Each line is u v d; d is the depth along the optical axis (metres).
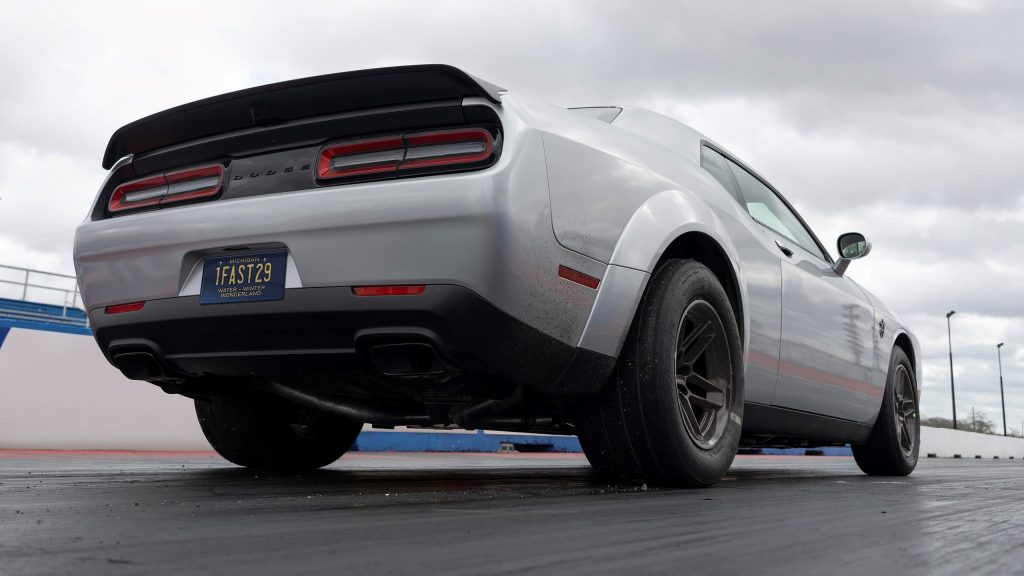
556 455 19.91
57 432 14.19
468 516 3.29
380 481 5.66
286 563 2.14
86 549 2.34
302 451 7.02
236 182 4.66
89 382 14.61
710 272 5.44
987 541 2.88
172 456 12.35
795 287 6.84
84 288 5.08
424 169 4.21
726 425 5.50
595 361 4.69
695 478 5.15
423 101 4.35
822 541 2.82
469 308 4.04
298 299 4.29
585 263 4.52
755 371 6.18
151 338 4.88
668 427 4.95
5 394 13.73
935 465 17.89
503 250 4.04
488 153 4.15
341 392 5.75
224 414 6.55
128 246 4.82
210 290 4.56
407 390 5.31
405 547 2.44
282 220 4.34
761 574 2.18
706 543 2.70
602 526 3.05
